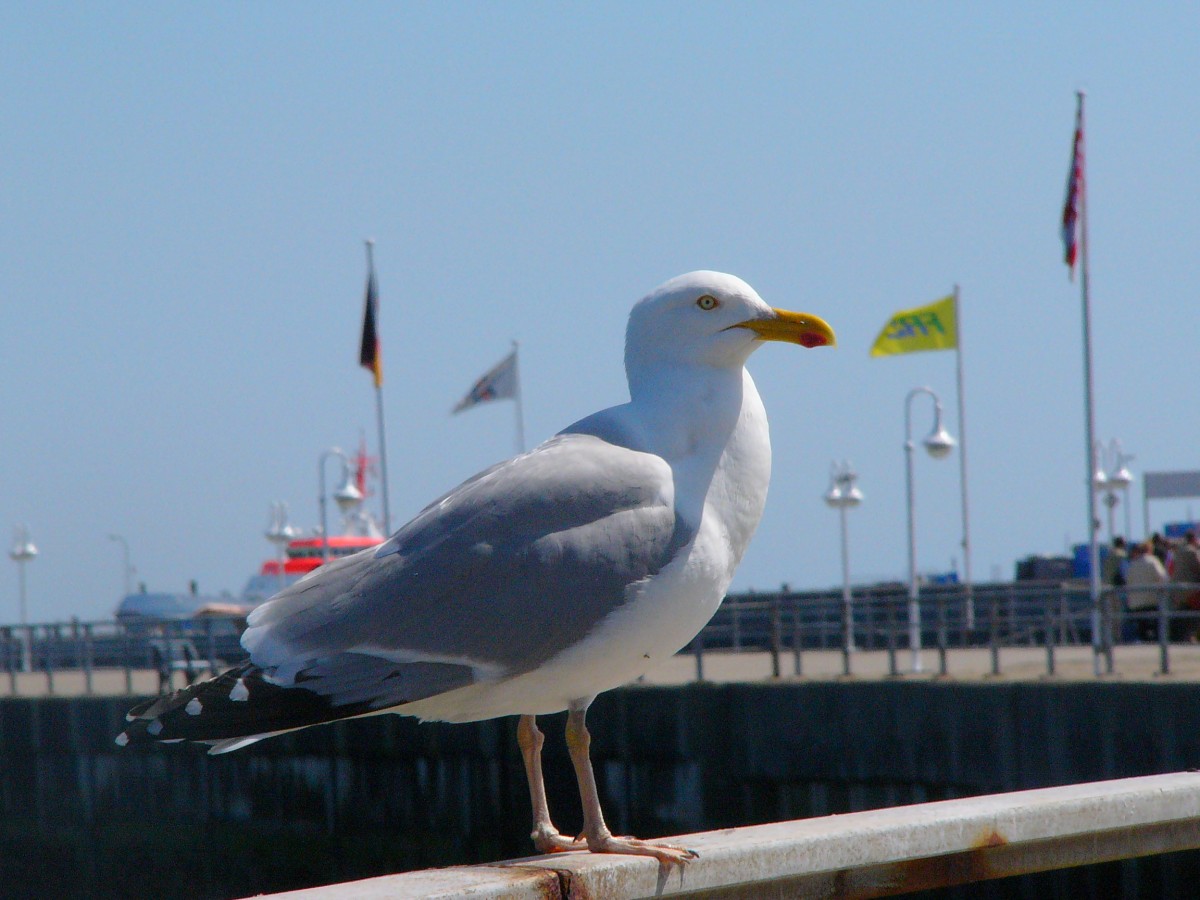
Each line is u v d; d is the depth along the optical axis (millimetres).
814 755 17750
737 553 5832
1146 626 25094
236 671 5406
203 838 23578
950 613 30766
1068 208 24219
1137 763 15109
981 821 5039
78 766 25656
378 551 5633
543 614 5406
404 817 20719
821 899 4941
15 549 48281
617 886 4719
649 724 18812
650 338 5891
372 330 36156
